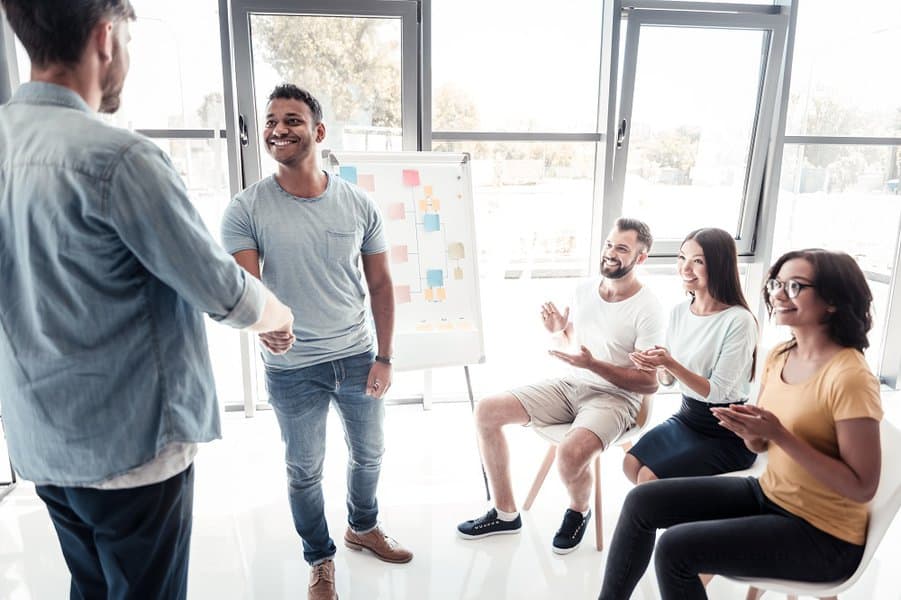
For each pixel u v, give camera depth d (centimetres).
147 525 101
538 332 342
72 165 84
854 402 129
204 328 107
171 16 274
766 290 150
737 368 188
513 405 218
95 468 94
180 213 89
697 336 202
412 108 293
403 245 251
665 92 304
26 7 85
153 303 96
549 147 313
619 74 298
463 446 291
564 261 335
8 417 97
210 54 280
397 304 248
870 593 191
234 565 205
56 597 190
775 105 309
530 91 305
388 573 200
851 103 321
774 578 138
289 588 193
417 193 254
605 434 204
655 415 327
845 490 129
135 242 88
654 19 289
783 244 339
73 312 89
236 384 327
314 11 271
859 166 330
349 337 177
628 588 161
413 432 305
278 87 165
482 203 318
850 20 306
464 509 239
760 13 296
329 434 303
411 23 279
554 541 212
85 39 89
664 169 318
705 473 186
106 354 92
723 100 309
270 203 164
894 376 354
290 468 181
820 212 337
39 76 90
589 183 324
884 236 344
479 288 256
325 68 285
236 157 287
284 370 172
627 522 158
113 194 85
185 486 105
